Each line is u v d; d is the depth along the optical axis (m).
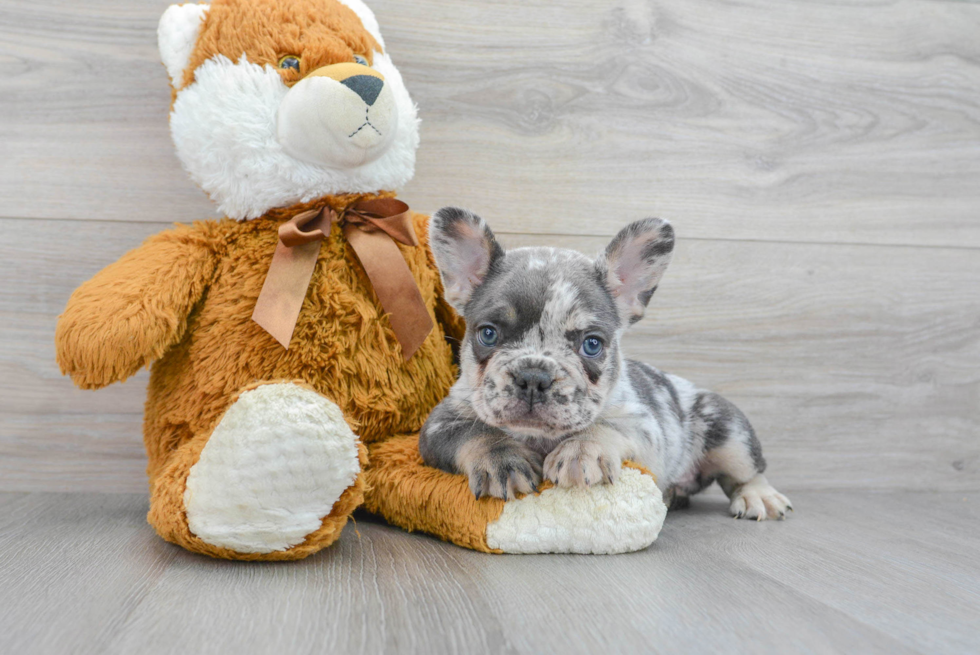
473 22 0.80
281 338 0.63
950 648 0.48
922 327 0.86
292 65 0.65
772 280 0.84
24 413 0.77
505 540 0.60
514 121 0.81
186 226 0.68
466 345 0.65
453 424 0.63
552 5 0.81
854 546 0.65
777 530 0.69
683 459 0.74
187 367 0.65
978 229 0.87
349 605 0.51
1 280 0.76
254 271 0.66
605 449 0.61
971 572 0.59
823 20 0.85
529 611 0.51
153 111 0.77
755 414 0.84
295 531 0.56
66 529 0.64
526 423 0.60
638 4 0.82
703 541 0.65
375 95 0.64
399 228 0.68
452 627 0.49
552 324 0.61
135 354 0.62
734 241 0.84
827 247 0.85
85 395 0.77
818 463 0.85
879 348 0.86
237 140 0.64
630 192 0.82
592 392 0.62
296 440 0.55
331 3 0.68
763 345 0.84
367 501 0.66
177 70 0.66
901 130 0.86
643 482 0.62
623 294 0.67
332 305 0.65
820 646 0.48
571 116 0.82
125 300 0.61
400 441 0.67
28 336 0.76
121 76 0.77
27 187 0.76
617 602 0.52
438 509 0.62
